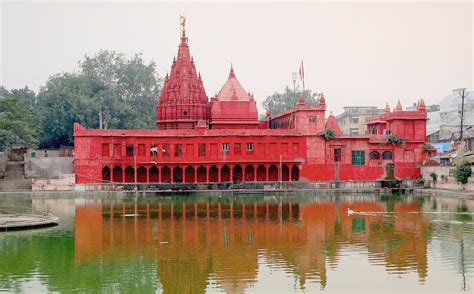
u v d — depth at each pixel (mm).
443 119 126250
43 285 32781
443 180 85312
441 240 44219
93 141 89375
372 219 55250
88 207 66375
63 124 113875
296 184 89188
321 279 33719
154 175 93625
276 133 93125
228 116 99750
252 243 43469
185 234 47250
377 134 101438
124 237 45969
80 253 40156
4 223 49844
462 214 58500
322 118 93375
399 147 94688
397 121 94875
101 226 51375
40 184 86438
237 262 37531
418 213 59500
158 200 75250
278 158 92875
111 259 38438
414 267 36156
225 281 33500
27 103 134875
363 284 32781
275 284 32844
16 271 35531
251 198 78250
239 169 94812
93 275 34562
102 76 131500
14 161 97812
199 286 32562
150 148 91812
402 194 84438
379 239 44812
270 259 38344
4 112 100125
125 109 122250
